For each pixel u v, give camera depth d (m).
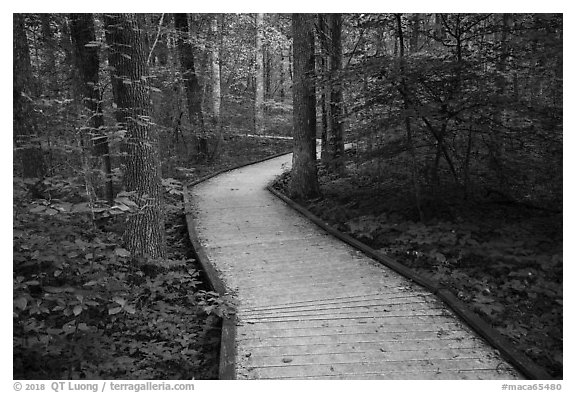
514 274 5.45
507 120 7.70
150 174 6.52
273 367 3.89
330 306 5.19
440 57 7.29
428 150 9.05
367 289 5.68
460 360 3.94
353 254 7.20
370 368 3.83
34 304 3.56
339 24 12.94
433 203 8.38
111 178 7.80
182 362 4.30
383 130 7.91
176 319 5.15
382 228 7.94
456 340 4.30
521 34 6.39
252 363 3.96
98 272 5.04
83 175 7.07
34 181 4.91
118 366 4.03
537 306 4.89
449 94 7.30
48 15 9.20
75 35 8.34
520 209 7.82
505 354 3.95
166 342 4.70
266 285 5.97
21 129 6.04
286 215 10.16
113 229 7.69
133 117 6.26
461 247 6.48
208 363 4.33
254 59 23.94
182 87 16.72
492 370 3.77
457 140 8.84
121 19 5.99
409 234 7.39
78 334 4.25
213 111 18.30
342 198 10.71
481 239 6.73
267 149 20.75
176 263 6.54
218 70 18.25
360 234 7.89
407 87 7.27
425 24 8.90
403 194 9.39
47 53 10.13
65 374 3.67
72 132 6.70
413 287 5.67
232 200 11.87
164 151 15.59
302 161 11.45
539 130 7.12
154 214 6.59
